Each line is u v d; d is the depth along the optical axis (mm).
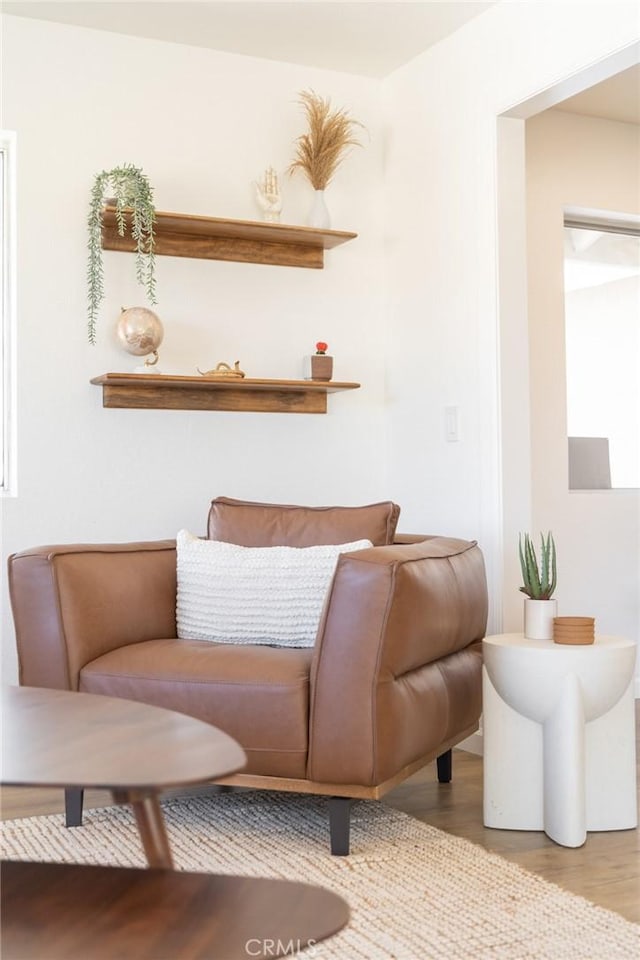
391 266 4355
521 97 3584
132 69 3936
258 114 4160
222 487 4074
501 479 3705
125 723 1590
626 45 3135
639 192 4852
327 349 4293
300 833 2797
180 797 3189
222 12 3752
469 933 2121
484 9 3734
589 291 4828
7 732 1538
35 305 3773
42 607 2881
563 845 2729
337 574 2615
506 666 2822
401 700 2637
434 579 2793
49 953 1285
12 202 3799
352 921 2182
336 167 4262
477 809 3064
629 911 2268
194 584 3141
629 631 4777
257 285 4164
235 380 3854
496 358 3723
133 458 3918
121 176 3762
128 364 3910
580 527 4652
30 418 3764
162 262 3984
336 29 3902
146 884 1487
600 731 2861
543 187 4602
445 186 3998
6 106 3729
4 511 3725
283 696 2637
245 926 1351
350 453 4332
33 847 2635
